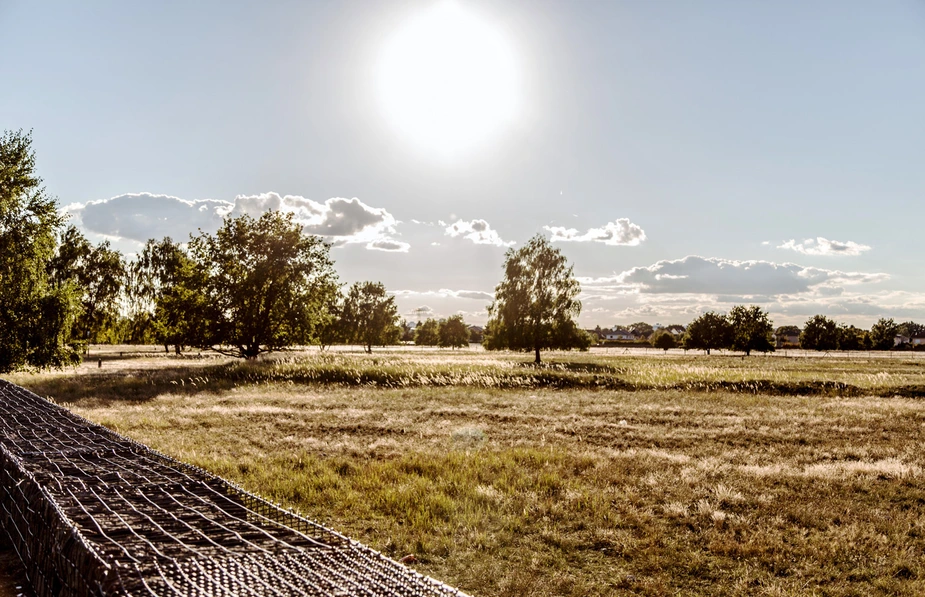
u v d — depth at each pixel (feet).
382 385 103.50
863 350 456.04
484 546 23.40
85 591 10.38
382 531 25.09
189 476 18.22
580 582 20.07
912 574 21.20
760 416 66.80
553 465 38.52
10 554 17.20
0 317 91.15
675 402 81.97
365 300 364.17
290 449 43.91
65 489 15.87
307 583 9.75
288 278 162.61
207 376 109.60
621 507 28.66
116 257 229.25
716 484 33.76
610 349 460.96
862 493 32.68
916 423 61.62
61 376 114.21
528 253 207.10
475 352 315.37
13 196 94.02
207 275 160.66
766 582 20.22
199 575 10.07
